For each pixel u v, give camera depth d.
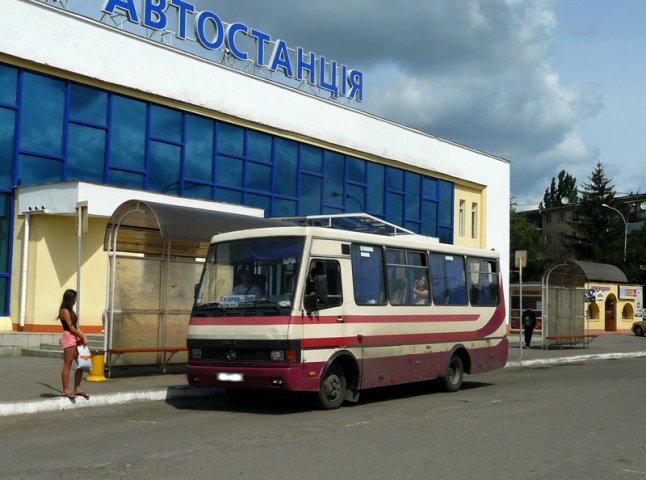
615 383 18.20
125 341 15.62
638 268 74.94
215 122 27.69
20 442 9.48
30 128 21.97
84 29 23.19
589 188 84.44
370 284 13.70
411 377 14.60
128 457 8.55
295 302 12.01
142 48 24.89
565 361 26.80
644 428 11.13
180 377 15.98
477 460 8.65
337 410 12.81
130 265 15.75
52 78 22.55
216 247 13.14
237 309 12.38
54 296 21.69
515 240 84.00
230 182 28.31
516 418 12.02
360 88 34.88
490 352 17.41
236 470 7.92
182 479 7.49
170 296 16.50
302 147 31.64
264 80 29.52
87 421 11.27
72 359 12.61
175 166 26.22
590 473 8.09
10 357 19.06
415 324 14.78
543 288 31.12
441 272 15.91
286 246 12.47
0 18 21.06
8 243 21.70
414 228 38.09
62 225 21.94
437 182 39.78
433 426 11.10
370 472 7.92
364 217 27.45
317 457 8.66
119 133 24.36
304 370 11.99
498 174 44.47
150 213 15.07
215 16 28.03
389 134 36.19
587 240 82.56
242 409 12.83
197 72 26.78
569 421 11.75
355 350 13.12
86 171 23.42
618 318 55.81
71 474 7.68
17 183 21.70
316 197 32.31
